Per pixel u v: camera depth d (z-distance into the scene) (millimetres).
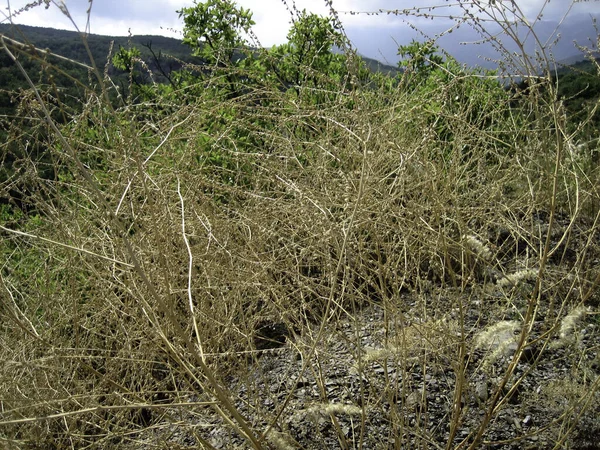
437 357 2221
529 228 3236
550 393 2256
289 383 2463
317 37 4836
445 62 4160
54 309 2639
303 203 2104
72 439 2291
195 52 5383
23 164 2768
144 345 2404
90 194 2756
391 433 2070
